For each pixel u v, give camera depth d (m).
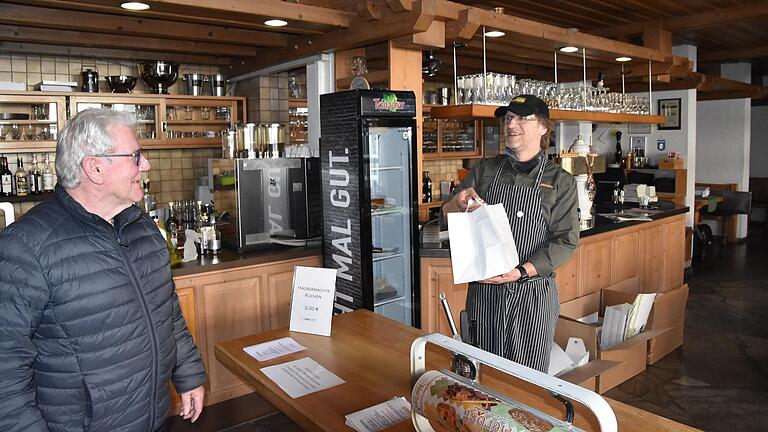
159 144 4.78
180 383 2.05
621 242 5.19
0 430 1.48
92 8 3.46
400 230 3.74
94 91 4.63
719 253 9.17
